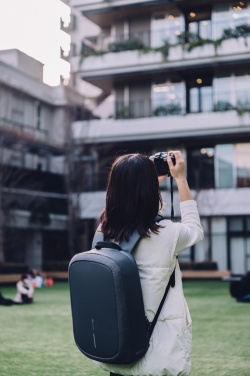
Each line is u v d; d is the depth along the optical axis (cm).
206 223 2192
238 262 2153
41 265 2366
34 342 591
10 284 1955
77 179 2256
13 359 490
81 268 197
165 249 200
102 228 211
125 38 2191
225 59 1988
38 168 2528
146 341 192
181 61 2056
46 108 2666
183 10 2089
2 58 2562
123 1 2100
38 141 2391
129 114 2188
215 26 2000
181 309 199
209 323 750
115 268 188
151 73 2130
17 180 2153
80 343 201
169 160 218
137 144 2253
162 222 204
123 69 2145
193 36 2053
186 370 195
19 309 978
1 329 700
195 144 2205
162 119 2134
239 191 2120
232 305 1028
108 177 213
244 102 2059
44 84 2623
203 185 2180
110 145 2256
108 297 190
